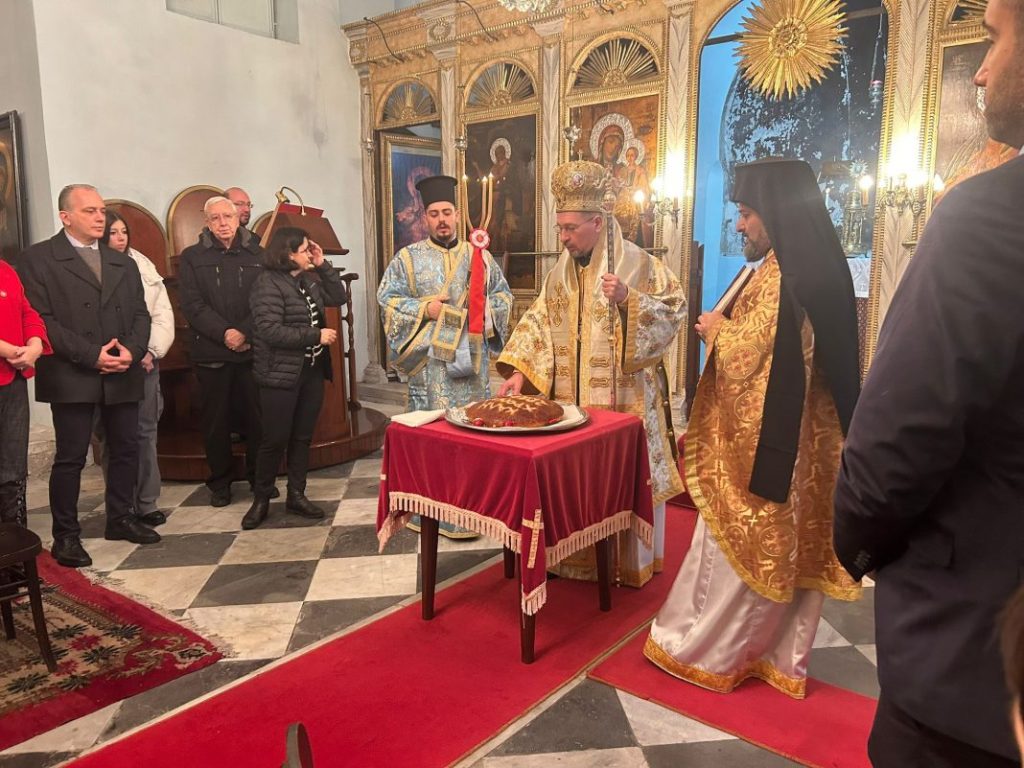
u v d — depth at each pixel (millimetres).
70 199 3504
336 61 7898
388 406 7766
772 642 2430
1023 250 865
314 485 4891
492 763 2084
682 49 6012
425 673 2541
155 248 6445
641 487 2891
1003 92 951
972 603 928
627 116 6406
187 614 3039
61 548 3551
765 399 2229
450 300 3877
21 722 2293
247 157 7160
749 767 2059
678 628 2510
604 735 2203
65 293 3473
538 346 3264
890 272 5277
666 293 3141
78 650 2736
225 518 4242
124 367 3568
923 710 969
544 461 2416
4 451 3428
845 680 2496
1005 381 881
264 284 3928
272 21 7449
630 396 3148
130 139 6297
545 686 2455
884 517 978
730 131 6078
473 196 7484
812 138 5621
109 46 6113
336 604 3127
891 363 943
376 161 8188
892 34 5082
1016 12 923
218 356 4426
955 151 4961
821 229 2180
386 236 8258
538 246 7066
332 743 2160
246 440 5203
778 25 5609
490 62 7180
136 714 2346
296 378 4023
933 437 899
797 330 2191
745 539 2293
